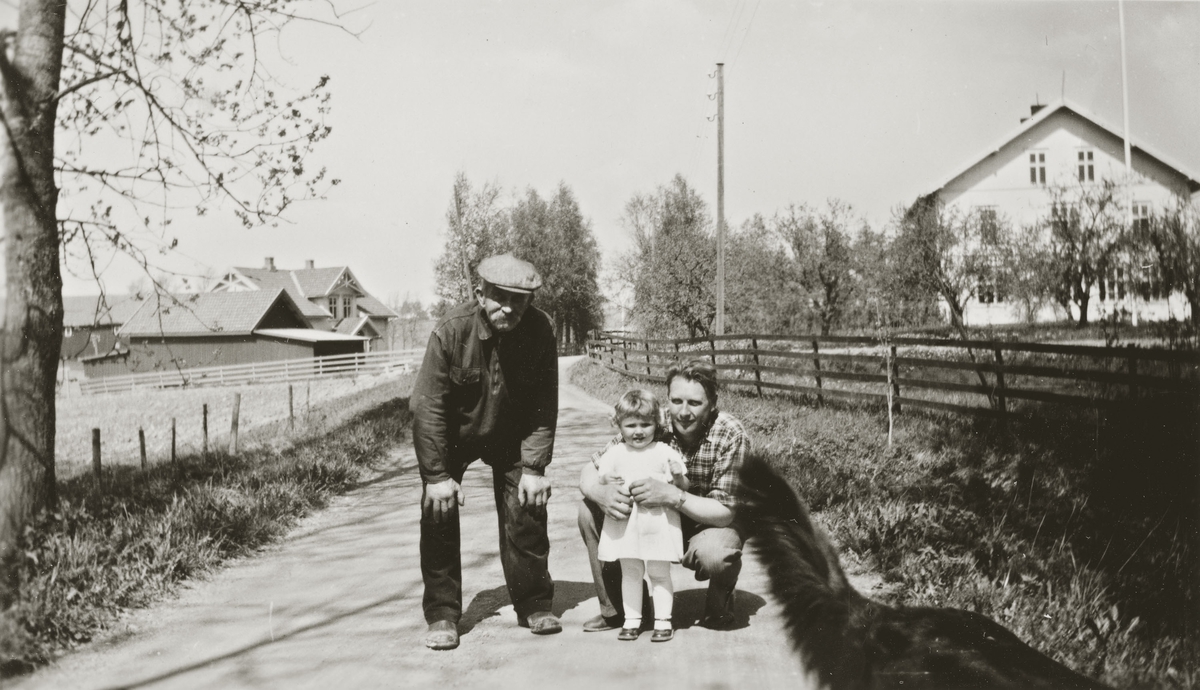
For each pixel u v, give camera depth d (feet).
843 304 111.86
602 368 101.30
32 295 19.38
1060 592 14.53
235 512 22.59
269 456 36.76
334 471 31.17
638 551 13.66
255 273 223.30
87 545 17.72
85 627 14.98
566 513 24.95
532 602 14.78
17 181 19.33
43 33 19.60
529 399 14.64
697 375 14.08
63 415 116.16
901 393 43.45
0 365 19.22
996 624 13.26
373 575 19.03
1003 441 29.73
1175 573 14.94
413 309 360.28
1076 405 29.53
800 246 112.37
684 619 15.06
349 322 230.89
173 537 19.70
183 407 119.44
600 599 14.69
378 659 13.61
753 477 18.81
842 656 12.66
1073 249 76.89
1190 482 19.89
